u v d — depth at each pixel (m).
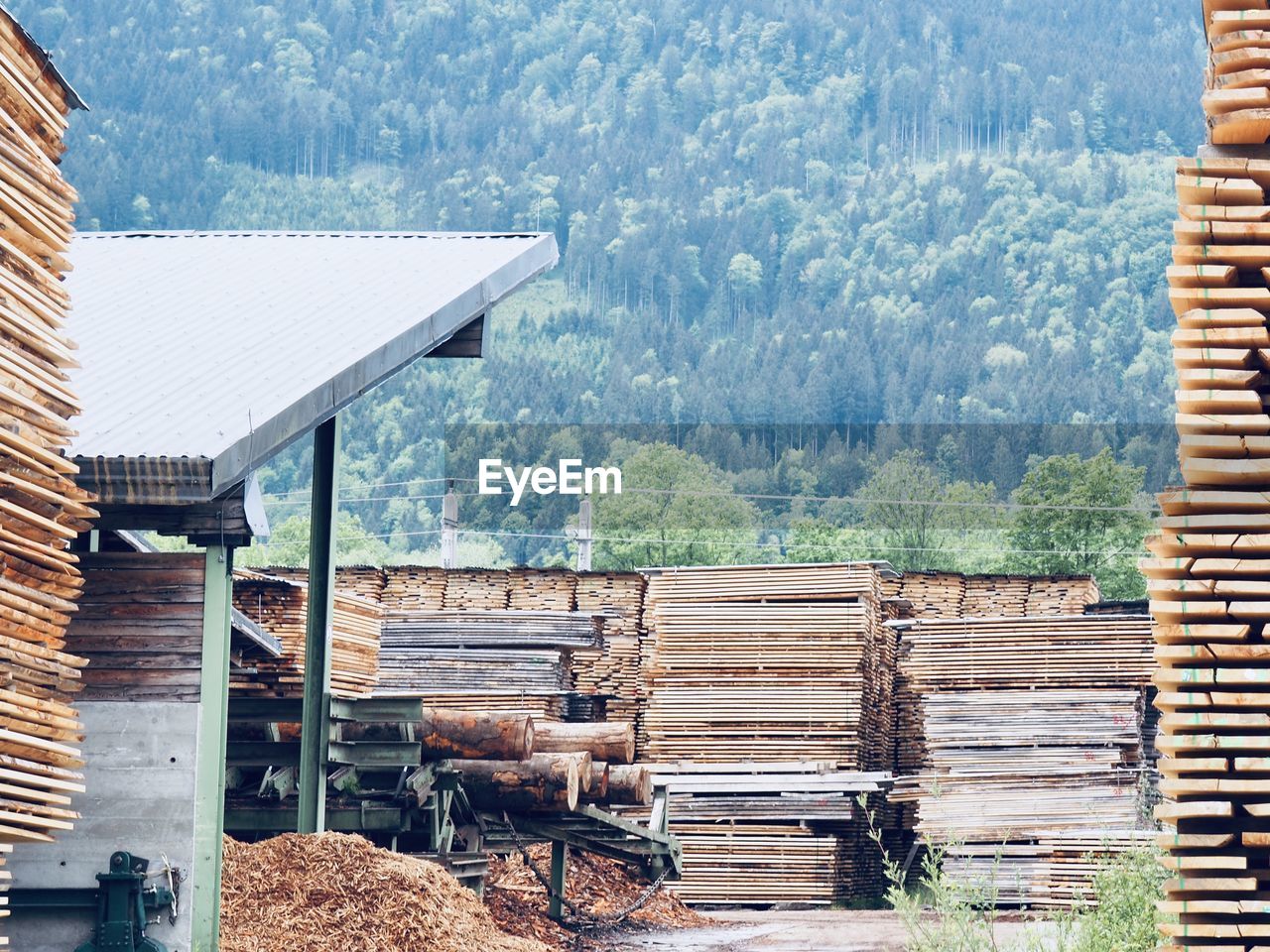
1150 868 10.81
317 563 15.20
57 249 8.82
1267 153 6.47
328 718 15.06
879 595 25.52
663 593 24.77
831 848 23.08
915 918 10.62
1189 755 6.22
